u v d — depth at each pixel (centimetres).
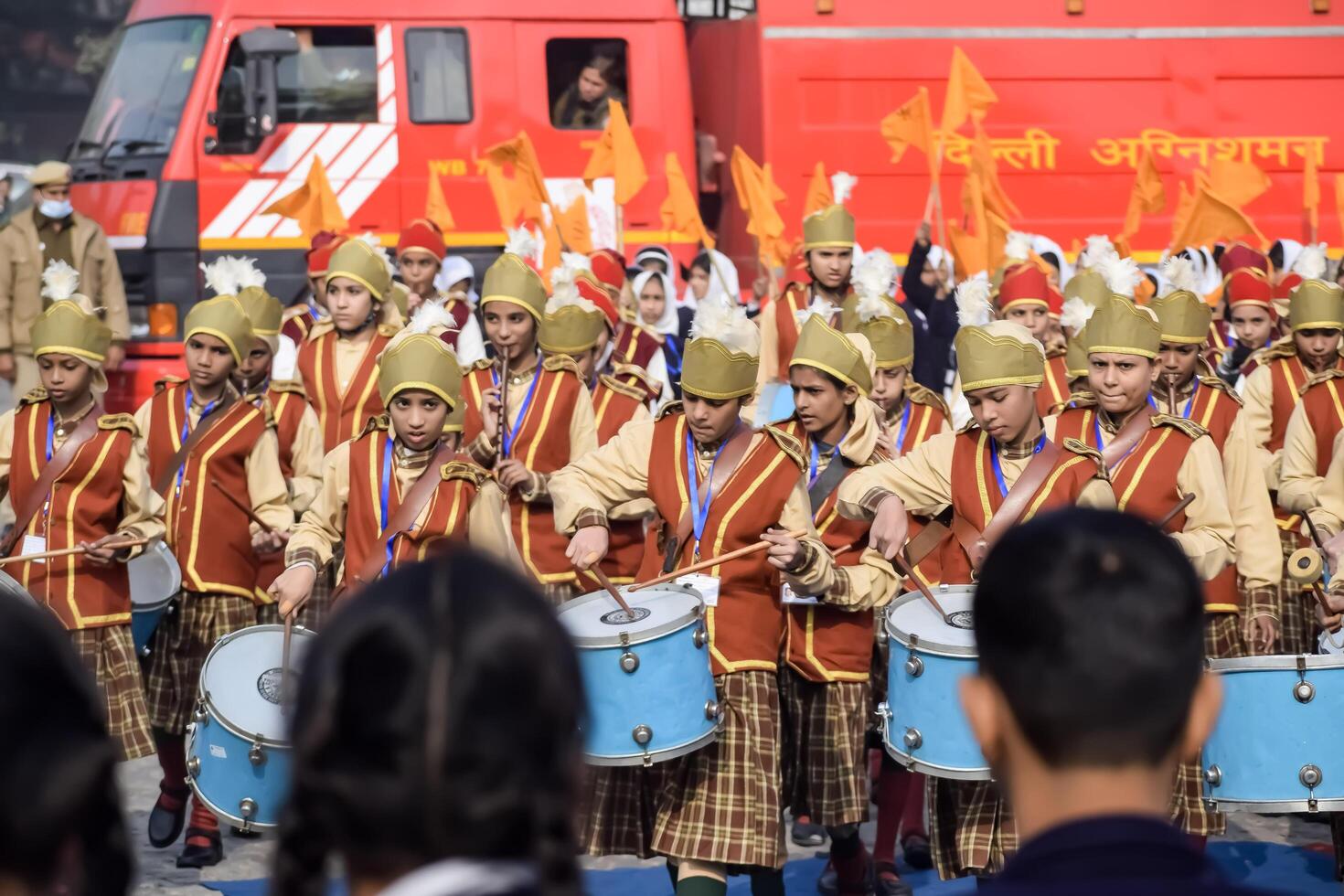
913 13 1557
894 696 621
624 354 1165
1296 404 938
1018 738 219
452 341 1126
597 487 689
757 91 1549
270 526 851
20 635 180
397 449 740
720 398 654
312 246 1249
